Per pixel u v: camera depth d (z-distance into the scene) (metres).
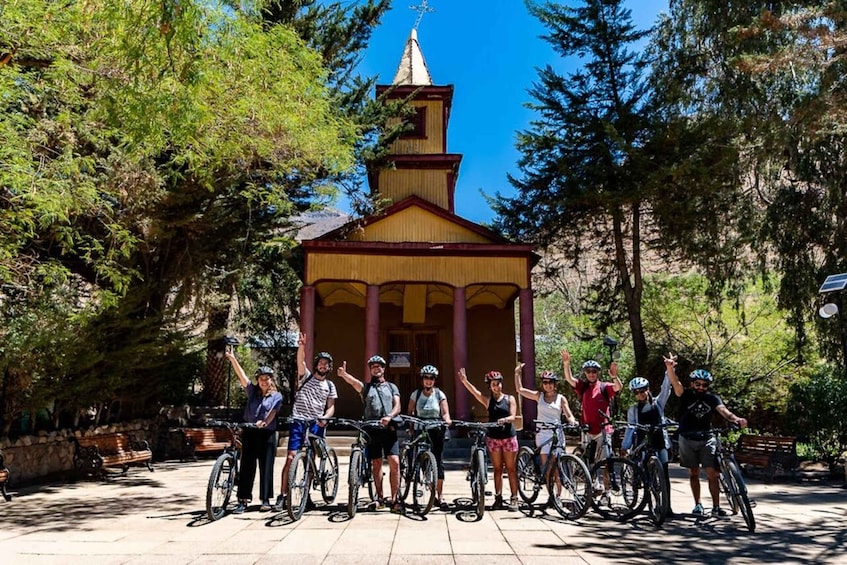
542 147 20.30
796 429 13.23
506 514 7.57
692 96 18.02
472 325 21.77
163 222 13.06
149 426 16.08
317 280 17.36
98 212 9.94
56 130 8.92
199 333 16.03
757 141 14.98
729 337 21.61
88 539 6.19
